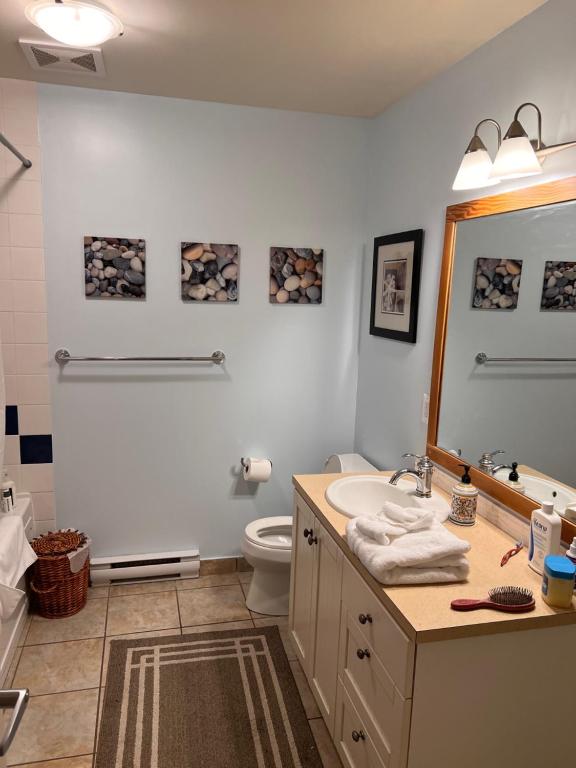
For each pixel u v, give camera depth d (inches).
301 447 124.3
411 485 87.9
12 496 99.7
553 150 62.7
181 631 101.8
